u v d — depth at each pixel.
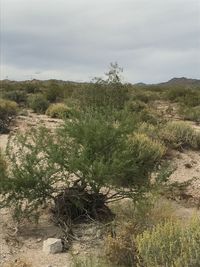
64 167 7.28
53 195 7.94
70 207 7.23
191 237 4.96
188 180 9.52
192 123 23.03
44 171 7.13
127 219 6.57
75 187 7.34
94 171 6.92
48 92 33.53
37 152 7.36
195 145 13.50
